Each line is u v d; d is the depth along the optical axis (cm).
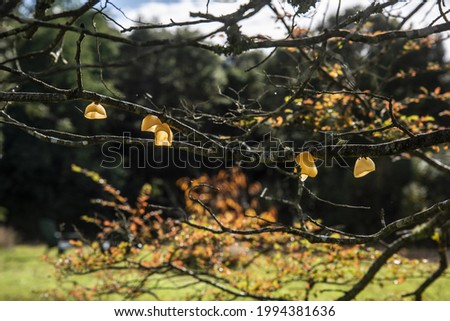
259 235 629
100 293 630
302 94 502
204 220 640
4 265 1417
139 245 632
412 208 2033
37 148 2927
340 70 557
